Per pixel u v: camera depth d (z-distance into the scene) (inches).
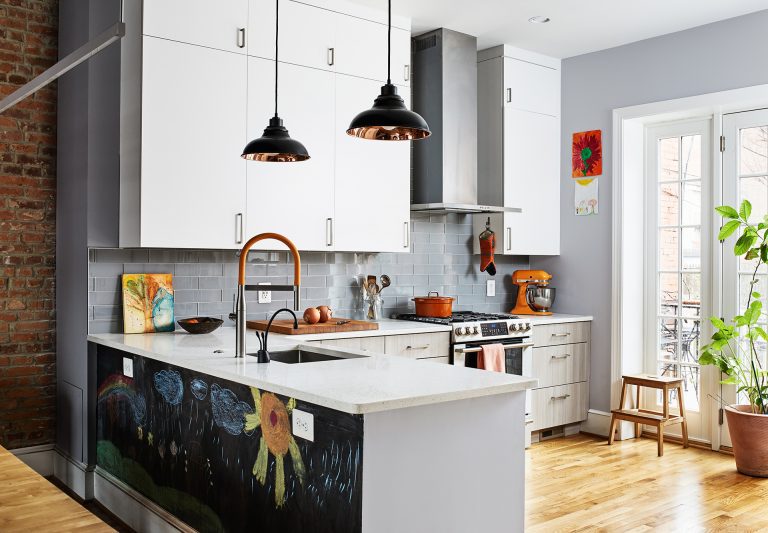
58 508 65.2
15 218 156.5
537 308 212.7
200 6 147.2
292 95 160.6
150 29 140.6
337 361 112.0
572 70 216.4
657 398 203.9
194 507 116.6
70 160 153.6
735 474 167.0
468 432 91.9
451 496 90.2
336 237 168.7
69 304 156.1
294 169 161.3
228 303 168.6
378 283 194.4
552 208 217.5
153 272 157.4
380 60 175.9
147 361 130.7
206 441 113.2
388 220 178.4
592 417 209.8
